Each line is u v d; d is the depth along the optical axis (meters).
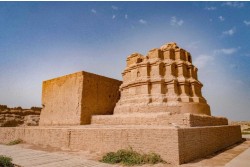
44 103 23.66
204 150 12.25
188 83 17.69
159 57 18.50
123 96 19.33
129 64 20.52
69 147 14.99
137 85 17.91
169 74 17.64
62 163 9.81
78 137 14.59
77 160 10.52
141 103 16.48
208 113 16.72
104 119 17.48
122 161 10.37
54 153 13.14
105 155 11.55
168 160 9.98
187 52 19.83
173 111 15.20
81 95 19.00
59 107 21.23
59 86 22.02
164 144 10.30
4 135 23.06
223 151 14.17
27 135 19.52
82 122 18.53
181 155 9.88
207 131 13.11
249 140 22.47
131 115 15.59
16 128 21.38
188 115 12.05
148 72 18.08
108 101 21.55
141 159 10.22
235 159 10.77
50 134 16.89
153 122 13.73
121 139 12.13
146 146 10.97
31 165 9.41
